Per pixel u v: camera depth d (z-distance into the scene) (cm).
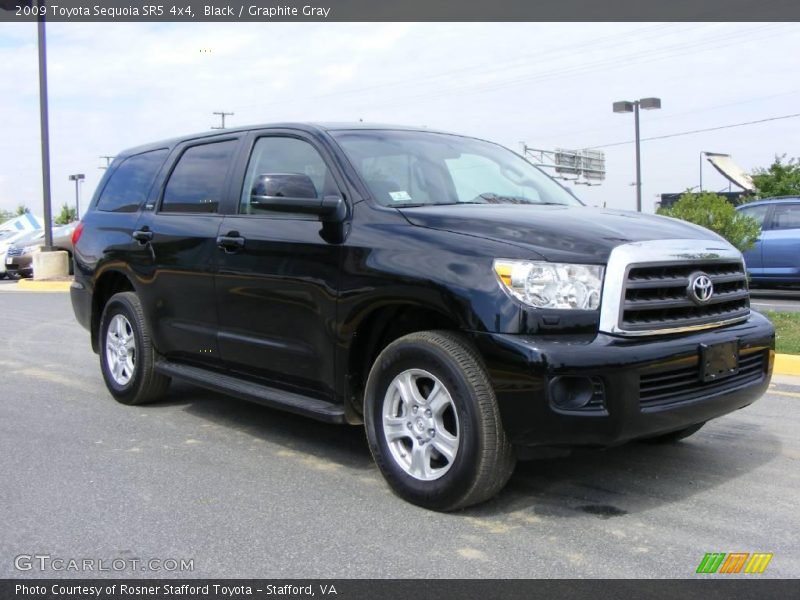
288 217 450
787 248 1294
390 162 448
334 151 440
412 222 391
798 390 640
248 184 490
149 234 555
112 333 612
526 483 412
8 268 2284
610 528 353
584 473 429
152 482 421
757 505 381
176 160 569
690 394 361
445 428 369
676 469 436
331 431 523
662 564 316
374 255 388
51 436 516
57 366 788
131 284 619
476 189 461
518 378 333
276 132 486
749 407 583
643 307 346
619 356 332
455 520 363
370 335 414
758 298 1405
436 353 360
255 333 464
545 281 338
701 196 1084
